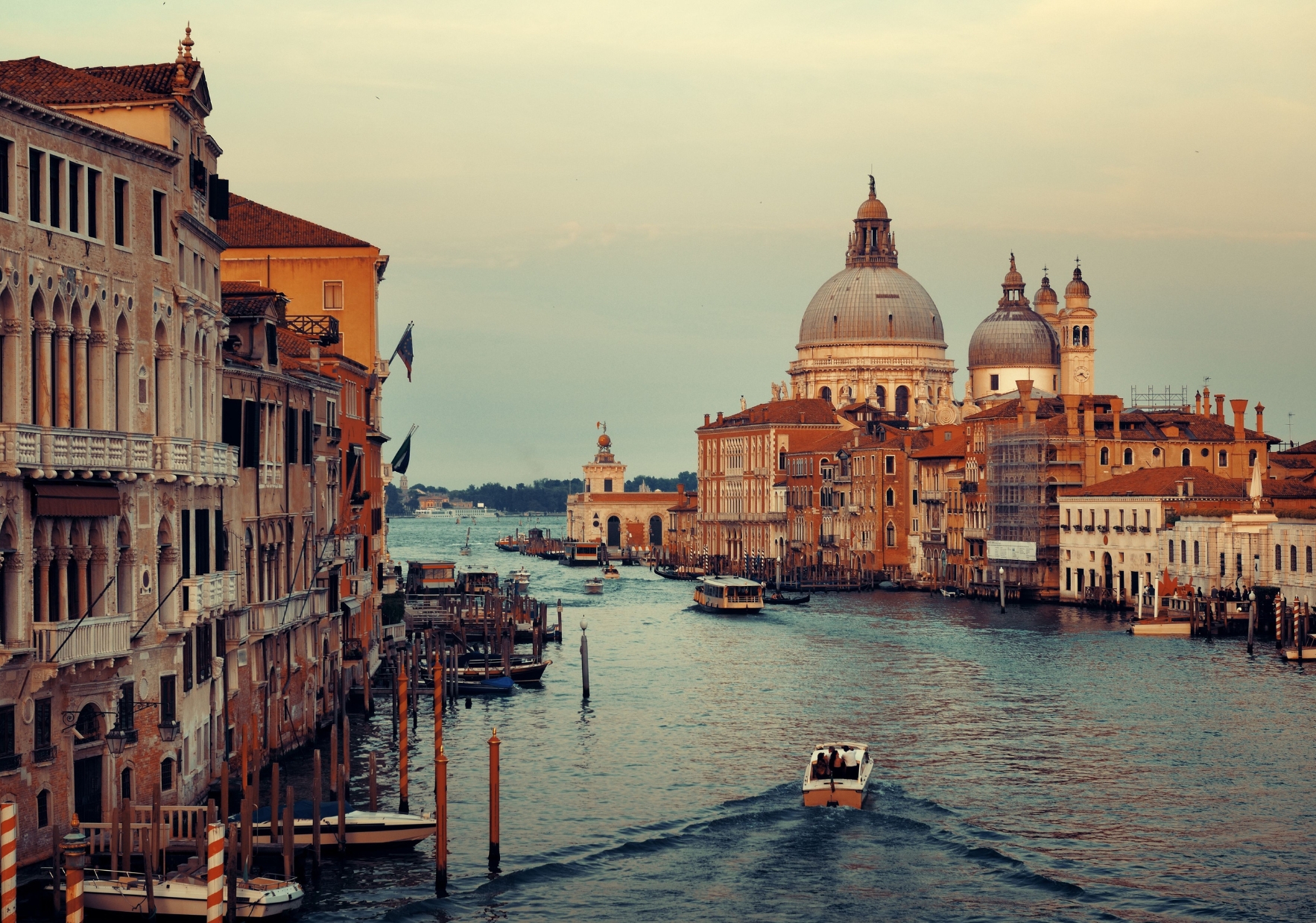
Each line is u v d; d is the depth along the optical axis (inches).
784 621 5083.7
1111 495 5310.0
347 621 2827.3
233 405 1978.3
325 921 1626.5
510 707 3078.2
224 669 1904.5
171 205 1707.7
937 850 1966.0
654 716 2952.8
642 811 2145.7
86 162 1547.7
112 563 1577.3
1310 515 4448.8
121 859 1517.0
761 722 2869.1
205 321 1825.8
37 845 1482.5
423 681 3243.1
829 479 7544.3
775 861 1916.8
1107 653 3927.2
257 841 1749.5
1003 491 5925.2
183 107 1740.9
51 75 1721.2
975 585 6107.3
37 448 1437.0
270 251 3228.3
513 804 2175.2
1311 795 2247.8
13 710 1448.1
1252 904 1758.1
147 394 1658.5
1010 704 3070.9
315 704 2461.9
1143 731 2746.1
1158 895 1786.4
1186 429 5915.4
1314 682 3329.2
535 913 1706.4
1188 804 2192.4
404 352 3312.0
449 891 1752.0
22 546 1449.3
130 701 1617.9
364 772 2327.8
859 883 1830.7
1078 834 2037.4
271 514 2148.1
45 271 1477.6
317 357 2480.3
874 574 6899.6
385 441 3388.3
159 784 1585.9
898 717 2918.3
